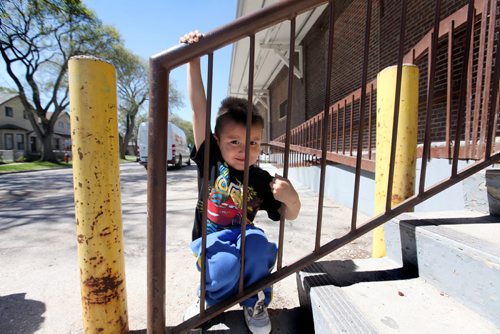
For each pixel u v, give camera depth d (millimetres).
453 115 3033
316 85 7863
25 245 2561
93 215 1021
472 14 1223
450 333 891
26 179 10094
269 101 14008
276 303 1487
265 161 11781
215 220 1241
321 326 1021
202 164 1283
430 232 1192
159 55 918
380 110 1595
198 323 1088
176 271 1928
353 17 6004
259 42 8109
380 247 1623
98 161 1007
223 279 1090
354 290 1152
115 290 1083
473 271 993
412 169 1526
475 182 1560
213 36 938
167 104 949
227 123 1165
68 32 17969
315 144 5488
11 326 1359
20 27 15859
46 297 1631
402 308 1025
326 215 3529
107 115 1014
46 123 20672
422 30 4121
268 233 2764
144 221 3369
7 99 29516
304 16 7297
